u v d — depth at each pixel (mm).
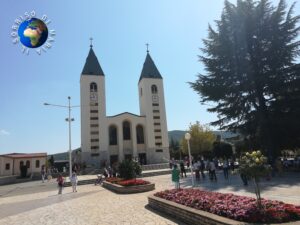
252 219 7285
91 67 59125
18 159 52312
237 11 30781
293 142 29500
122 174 24922
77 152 60500
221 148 48875
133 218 11039
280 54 28641
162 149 59812
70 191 24906
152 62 65438
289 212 7406
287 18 29031
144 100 62188
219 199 10016
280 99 28344
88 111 56312
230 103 31609
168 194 12664
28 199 21125
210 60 32219
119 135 59438
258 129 27891
